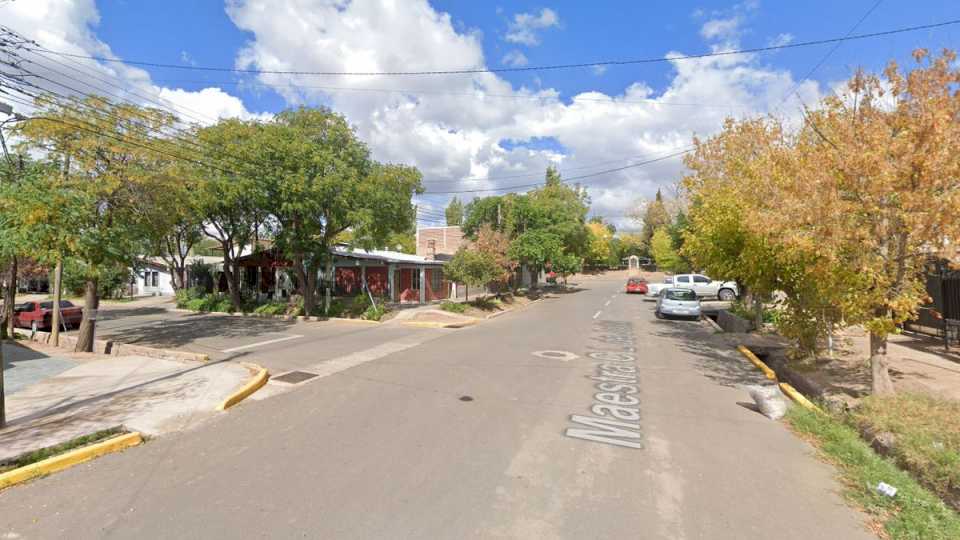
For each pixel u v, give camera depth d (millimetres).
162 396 7938
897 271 6957
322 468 5051
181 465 5188
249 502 4324
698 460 5344
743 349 12648
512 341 14383
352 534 3783
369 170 22141
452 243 41938
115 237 11773
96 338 16328
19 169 10797
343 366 10547
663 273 76875
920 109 6473
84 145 12742
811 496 4531
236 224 24219
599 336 15586
